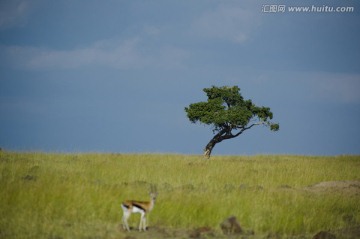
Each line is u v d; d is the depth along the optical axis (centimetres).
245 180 9194
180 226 5647
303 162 13000
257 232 5619
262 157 15312
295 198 6888
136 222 5678
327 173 10694
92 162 10456
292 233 5756
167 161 11781
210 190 7362
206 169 10344
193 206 5966
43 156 11175
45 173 7819
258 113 16812
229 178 9362
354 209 6900
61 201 5825
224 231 5472
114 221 5647
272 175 9856
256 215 5956
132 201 5266
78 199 5909
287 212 6138
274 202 6662
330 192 7800
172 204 5969
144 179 8662
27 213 5422
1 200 5725
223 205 6153
